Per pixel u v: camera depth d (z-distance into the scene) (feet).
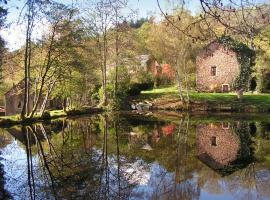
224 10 21.03
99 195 43.68
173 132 96.53
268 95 175.73
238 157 64.13
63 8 123.34
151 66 233.35
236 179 50.29
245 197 42.75
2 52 118.93
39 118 131.75
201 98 176.55
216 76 199.72
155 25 166.61
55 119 137.28
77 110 160.56
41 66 134.31
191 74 204.85
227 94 183.11
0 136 92.99
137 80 208.03
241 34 21.70
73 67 137.08
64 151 71.61
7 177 52.39
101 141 83.41
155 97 191.72
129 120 129.70
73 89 156.04
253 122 116.47
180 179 50.75
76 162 61.57
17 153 70.33
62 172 54.85
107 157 65.16
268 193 43.93
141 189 46.44
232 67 195.00
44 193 44.50
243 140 82.17
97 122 124.88
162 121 124.26
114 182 48.96
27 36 120.06
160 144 78.64
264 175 51.83
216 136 88.43
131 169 56.54
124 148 74.23
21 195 43.96
